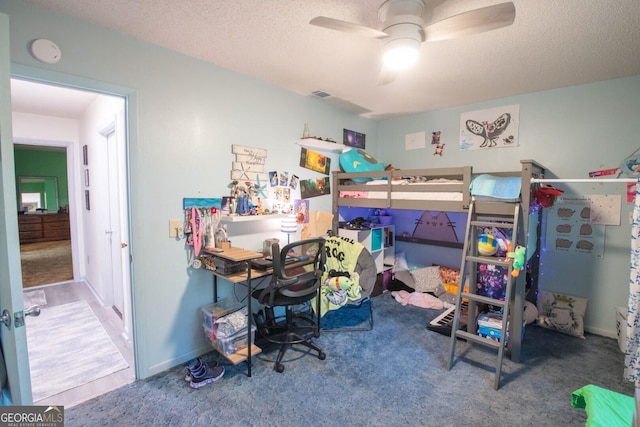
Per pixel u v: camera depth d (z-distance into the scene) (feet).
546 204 8.52
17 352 3.86
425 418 5.88
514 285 7.80
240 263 7.43
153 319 7.16
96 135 10.82
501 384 6.91
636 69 8.12
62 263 18.03
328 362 7.76
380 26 6.01
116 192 10.15
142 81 6.70
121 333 9.37
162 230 7.20
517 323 7.74
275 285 7.22
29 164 26.27
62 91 9.80
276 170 9.65
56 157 27.43
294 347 8.47
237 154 8.50
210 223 7.93
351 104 11.54
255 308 9.34
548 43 6.57
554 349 8.48
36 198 27.12
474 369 7.50
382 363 7.73
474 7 5.31
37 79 5.57
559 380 7.07
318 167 11.25
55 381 6.97
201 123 7.74
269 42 6.73
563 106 9.70
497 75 8.54
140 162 6.76
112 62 6.26
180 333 7.66
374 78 8.80
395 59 5.43
